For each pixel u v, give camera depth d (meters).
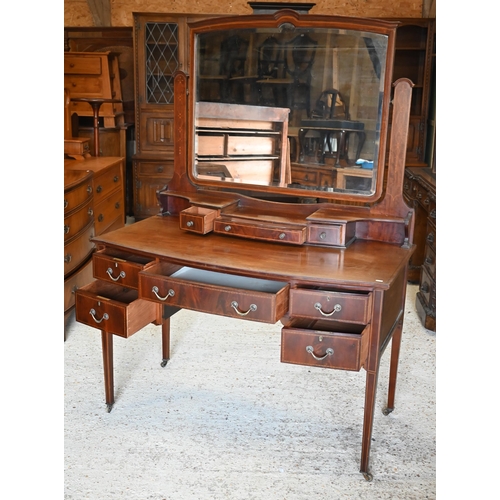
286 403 2.63
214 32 2.57
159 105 5.16
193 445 2.30
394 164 2.38
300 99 2.47
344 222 2.34
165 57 5.08
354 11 5.34
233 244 2.42
